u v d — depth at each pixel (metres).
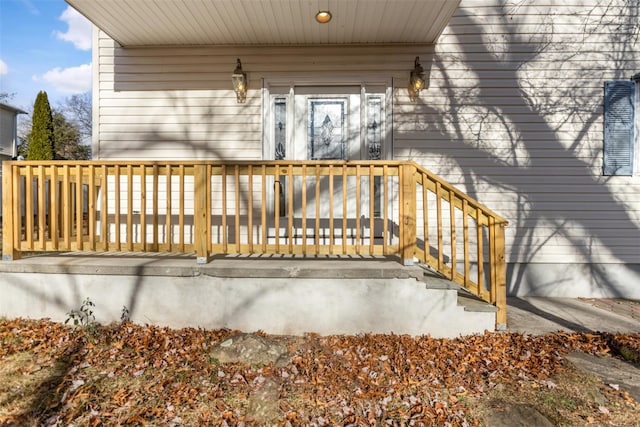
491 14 5.62
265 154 5.65
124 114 5.73
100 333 3.78
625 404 2.82
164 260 4.34
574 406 2.79
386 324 3.94
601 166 5.63
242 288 3.97
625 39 5.61
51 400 2.76
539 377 3.16
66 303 4.06
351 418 2.59
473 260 5.64
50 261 4.23
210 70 5.69
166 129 5.73
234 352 3.39
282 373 3.13
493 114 5.64
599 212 5.65
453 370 3.24
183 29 5.12
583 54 5.63
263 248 4.09
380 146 5.68
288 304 3.95
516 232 5.67
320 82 5.62
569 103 5.63
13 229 4.23
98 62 5.74
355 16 4.75
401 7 4.52
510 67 5.63
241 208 5.72
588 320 4.56
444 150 5.64
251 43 5.56
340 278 3.93
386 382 3.05
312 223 5.63
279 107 5.75
